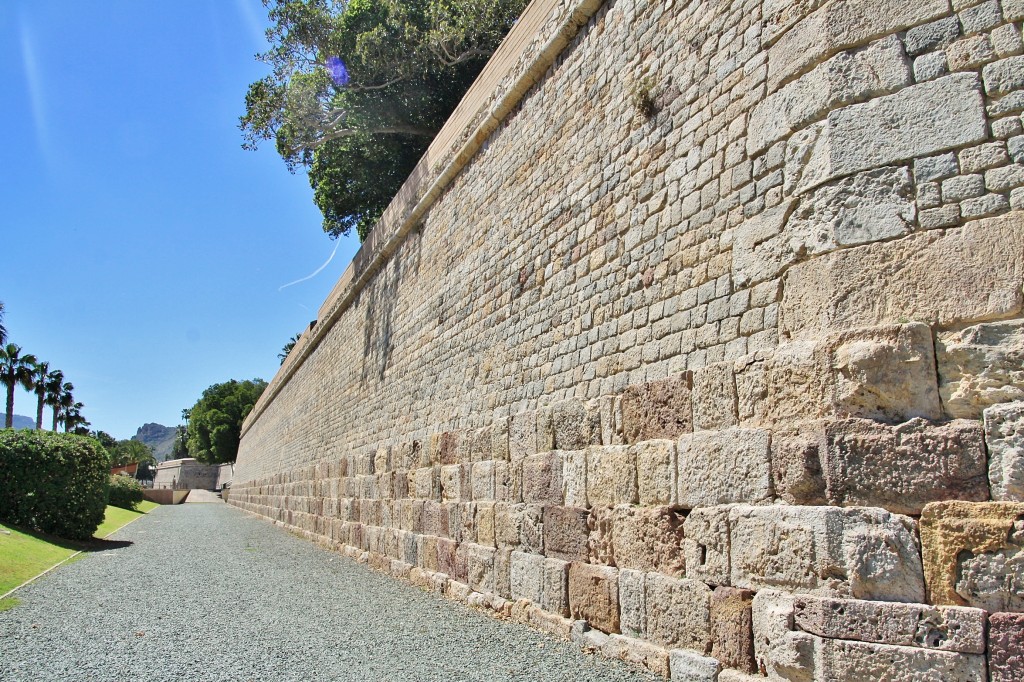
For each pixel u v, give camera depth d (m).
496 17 23.56
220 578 12.30
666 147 6.81
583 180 8.15
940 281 4.53
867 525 4.43
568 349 7.98
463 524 9.52
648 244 6.88
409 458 12.03
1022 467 4.11
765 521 4.93
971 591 4.11
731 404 5.42
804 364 4.89
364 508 14.65
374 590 10.73
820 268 4.97
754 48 5.89
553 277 8.52
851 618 4.36
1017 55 4.55
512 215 9.80
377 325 16.41
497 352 9.72
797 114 5.32
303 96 25.06
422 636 7.54
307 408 24.70
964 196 4.55
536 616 7.53
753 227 5.63
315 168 31.14
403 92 25.31
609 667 5.95
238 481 53.22
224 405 87.94
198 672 6.36
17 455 16.84
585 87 8.37
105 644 7.50
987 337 4.36
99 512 18.23
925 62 4.81
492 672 6.02
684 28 6.78
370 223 31.42
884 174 4.81
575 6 8.46
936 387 4.47
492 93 10.54
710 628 5.28
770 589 4.86
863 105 4.98
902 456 4.43
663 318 6.54
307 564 14.26
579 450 7.16
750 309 5.58
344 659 6.71
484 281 10.45
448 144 12.52
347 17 24.94
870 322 4.71
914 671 4.14
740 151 5.89
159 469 108.50
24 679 6.21
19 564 12.62
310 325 27.22
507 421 8.59
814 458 4.71
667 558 5.80
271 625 8.38
